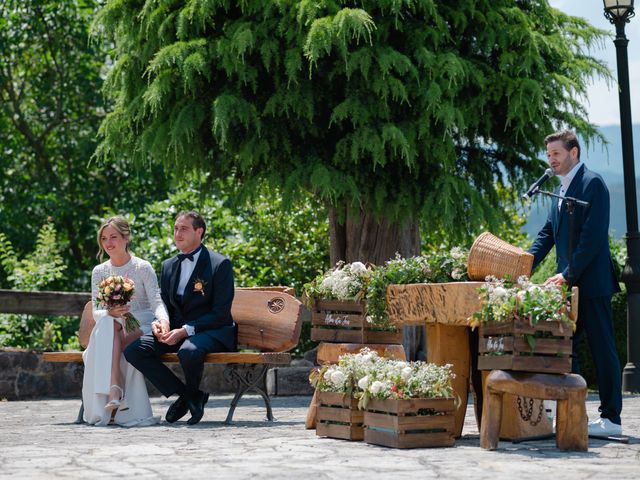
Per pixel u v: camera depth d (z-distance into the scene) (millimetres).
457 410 6363
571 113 11531
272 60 10617
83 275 21297
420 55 10477
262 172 11273
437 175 11047
